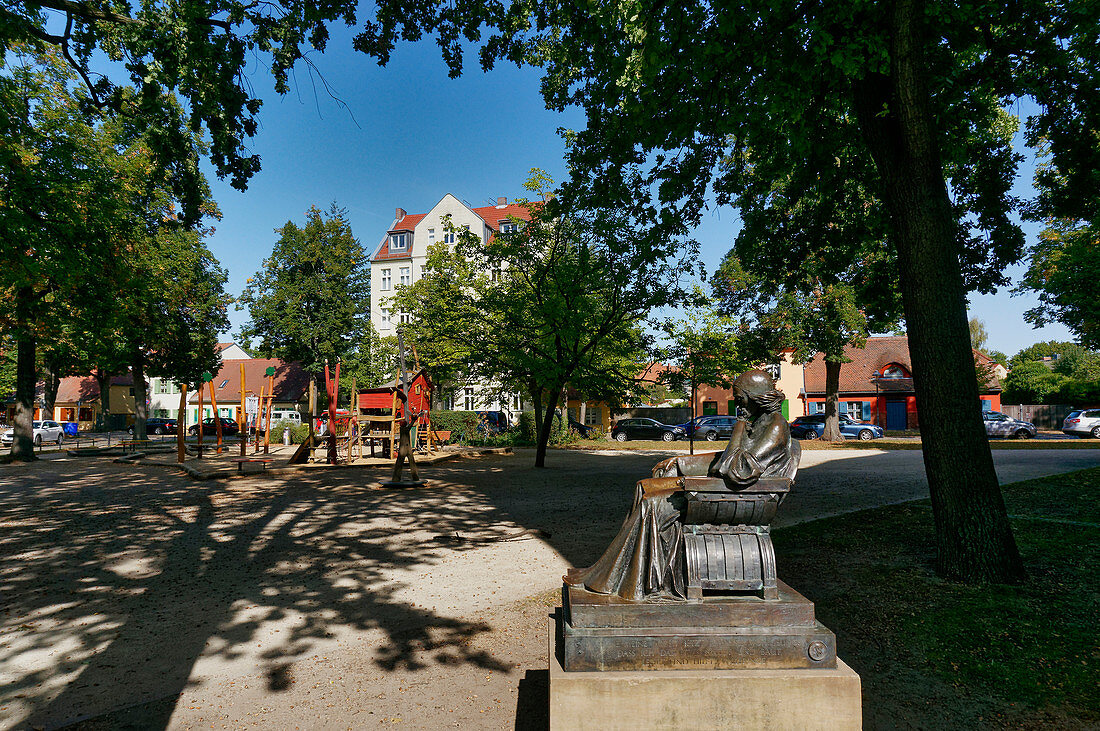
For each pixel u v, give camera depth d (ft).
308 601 19.43
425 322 73.92
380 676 13.92
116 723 11.87
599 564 10.31
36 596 20.12
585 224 55.83
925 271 19.24
